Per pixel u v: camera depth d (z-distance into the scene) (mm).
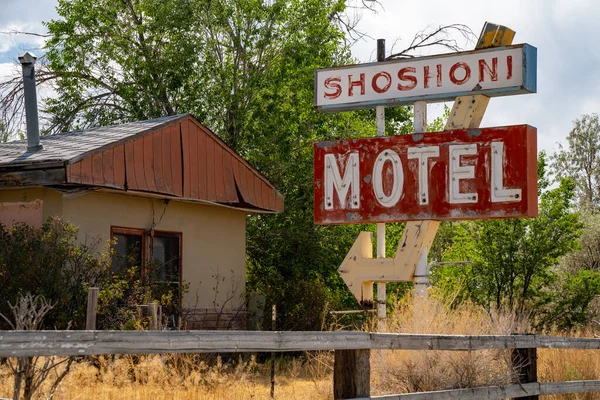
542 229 19203
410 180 13414
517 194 12750
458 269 19672
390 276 13305
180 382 9188
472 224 19969
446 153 13234
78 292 12375
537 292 19359
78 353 3691
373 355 9102
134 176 14258
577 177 55406
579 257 29188
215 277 16609
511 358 8758
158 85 23547
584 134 55781
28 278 12008
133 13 25781
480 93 13250
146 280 14391
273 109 22141
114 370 9062
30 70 14711
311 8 23328
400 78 13758
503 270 19328
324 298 17984
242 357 13930
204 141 16125
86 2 24844
